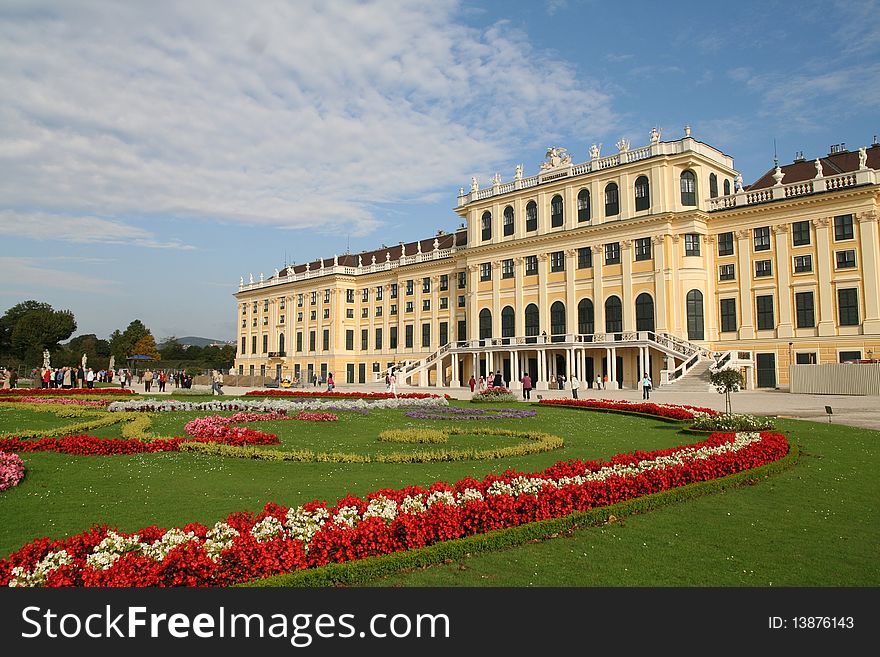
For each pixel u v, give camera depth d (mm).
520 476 11305
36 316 109375
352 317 89812
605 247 57844
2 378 54500
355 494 12297
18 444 17391
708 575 8359
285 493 12383
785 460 15805
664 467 13094
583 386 55906
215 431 20828
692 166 53969
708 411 27781
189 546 7461
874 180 46125
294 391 53562
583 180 59469
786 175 55406
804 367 41344
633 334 54156
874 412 29047
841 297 47219
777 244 50531
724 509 11641
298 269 104250
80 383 53062
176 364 125000
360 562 7918
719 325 53344
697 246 53562
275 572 7555
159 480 13680
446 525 8930
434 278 77750
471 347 66375
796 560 8930
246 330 105750
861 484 13883
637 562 8773
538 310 62688
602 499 11031
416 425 24953
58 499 11852
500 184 67938
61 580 6688
